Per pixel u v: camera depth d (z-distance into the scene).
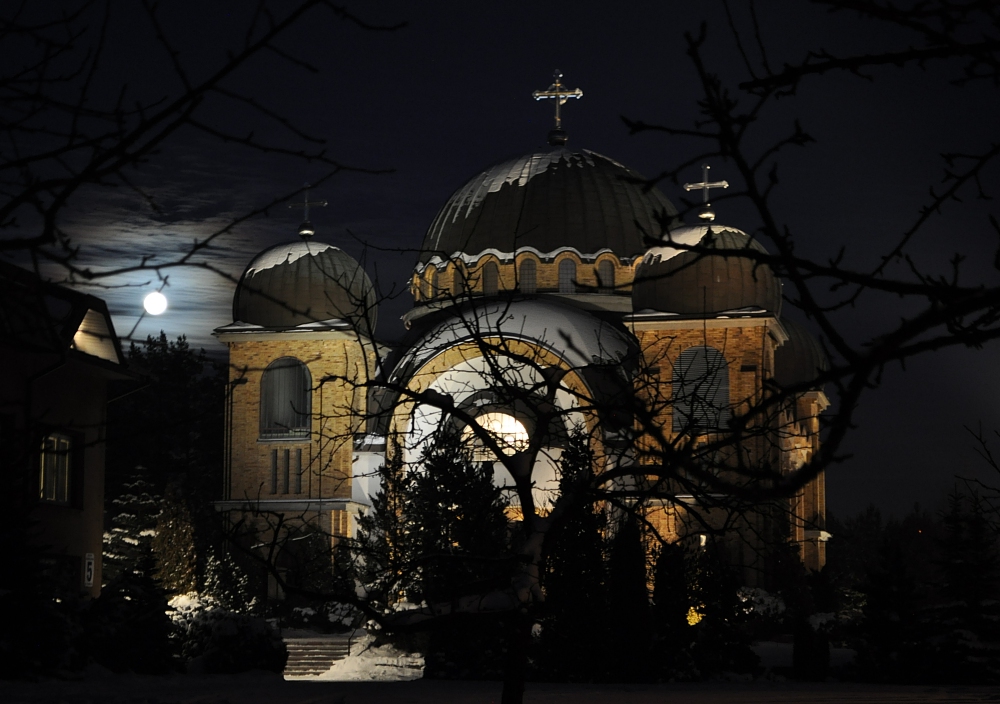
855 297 6.32
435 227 67.75
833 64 6.04
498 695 24.67
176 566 54.16
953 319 5.88
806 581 55.00
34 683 24.75
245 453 64.31
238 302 65.88
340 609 52.47
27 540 26.36
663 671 32.41
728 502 11.71
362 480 63.06
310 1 5.96
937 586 39.38
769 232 5.80
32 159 6.41
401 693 25.38
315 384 64.06
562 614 30.22
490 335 13.20
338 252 66.50
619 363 14.55
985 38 5.85
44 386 33.12
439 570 15.95
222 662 33.84
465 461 29.80
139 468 70.25
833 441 5.52
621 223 65.25
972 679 34.16
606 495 11.48
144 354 75.00
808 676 34.78
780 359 70.69
